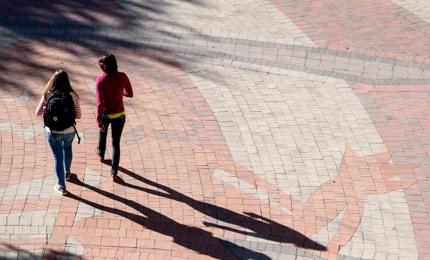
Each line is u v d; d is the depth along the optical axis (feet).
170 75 47.83
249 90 46.91
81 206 36.86
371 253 35.65
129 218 36.45
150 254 34.50
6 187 37.68
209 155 41.06
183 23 53.62
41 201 36.96
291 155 41.60
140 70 48.14
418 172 40.78
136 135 42.04
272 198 38.50
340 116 45.06
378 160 41.57
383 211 38.14
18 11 53.57
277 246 35.60
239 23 54.03
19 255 33.86
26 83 46.01
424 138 43.47
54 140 35.86
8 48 49.52
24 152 40.14
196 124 43.37
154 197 37.83
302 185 39.52
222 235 35.96
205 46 51.11
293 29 53.62
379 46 52.03
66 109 35.04
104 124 37.17
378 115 45.32
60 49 49.88
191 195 38.22
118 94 36.24
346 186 39.58
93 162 39.73
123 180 38.73
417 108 46.14
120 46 50.62
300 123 44.19
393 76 49.19
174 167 39.99
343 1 58.03
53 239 34.86
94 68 48.08
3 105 43.65
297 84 47.88
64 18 53.16
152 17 54.13
